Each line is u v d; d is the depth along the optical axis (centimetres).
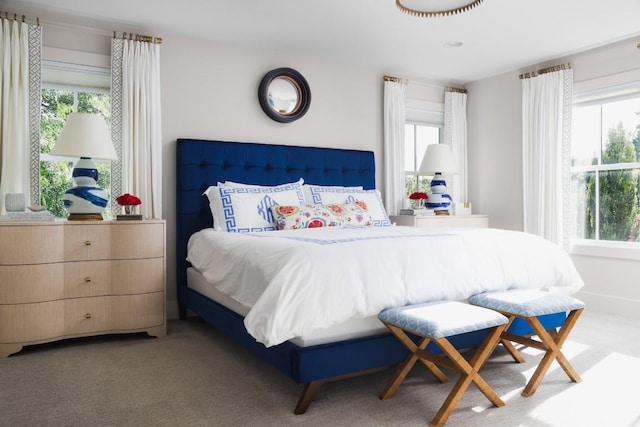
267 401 226
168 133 411
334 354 213
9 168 339
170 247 412
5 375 262
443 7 334
